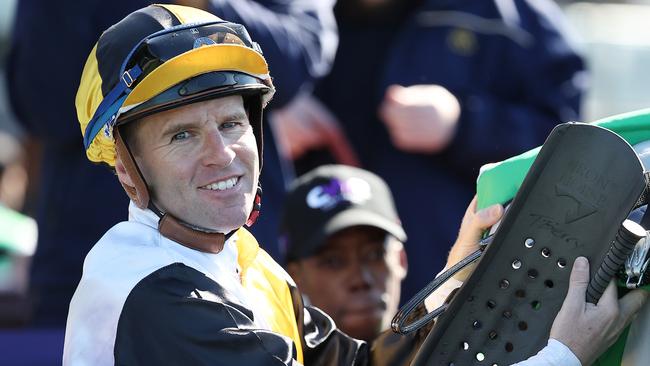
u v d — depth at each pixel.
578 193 4.87
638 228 4.82
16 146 12.93
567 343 4.84
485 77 9.10
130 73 5.00
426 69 9.02
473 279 5.00
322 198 7.82
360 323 7.64
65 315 8.20
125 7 7.92
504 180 5.28
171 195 5.09
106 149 5.19
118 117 5.04
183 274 5.01
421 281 8.94
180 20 5.11
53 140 8.08
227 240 5.32
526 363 4.82
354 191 7.84
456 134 8.88
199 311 4.93
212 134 5.04
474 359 5.03
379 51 9.20
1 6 12.71
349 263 7.68
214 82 5.00
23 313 9.20
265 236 8.02
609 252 4.84
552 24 9.32
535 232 4.93
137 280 5.00
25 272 10.64
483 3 9.13
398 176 9.06
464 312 5.03
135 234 5.16
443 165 9.02
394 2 9.22
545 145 4.90
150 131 5.05
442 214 8.96
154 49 4.98
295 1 8.43
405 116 8.82
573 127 4.87
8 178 12.87
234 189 5.11
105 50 5.12
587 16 12.84
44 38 7.96
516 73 9.14
